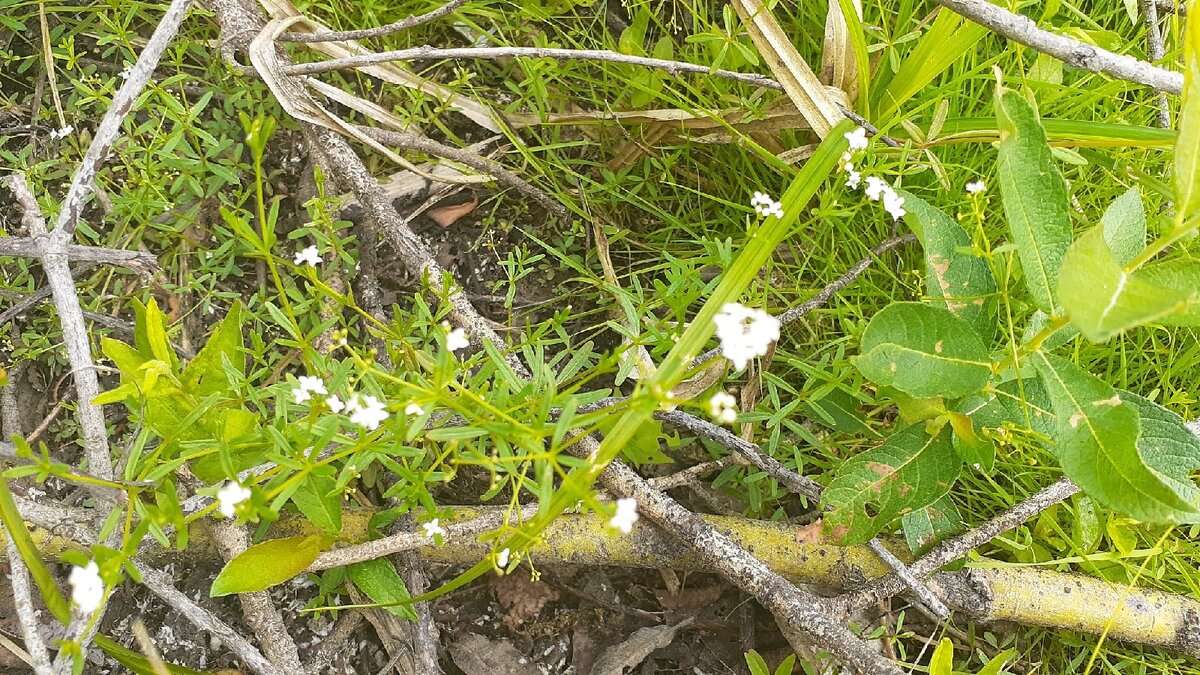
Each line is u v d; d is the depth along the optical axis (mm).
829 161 1788
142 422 1522
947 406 1653
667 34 2346
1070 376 1492
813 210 1738
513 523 1816
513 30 2416
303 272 1474
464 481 2215
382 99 2516
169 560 1852
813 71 2381
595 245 2432
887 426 2191
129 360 1603
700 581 2230
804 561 1956
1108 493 1420
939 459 1691
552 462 1217
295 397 1332
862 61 1914
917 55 1896
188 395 1563
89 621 1365
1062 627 1991
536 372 1584
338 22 2393
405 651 1928
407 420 1405
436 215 2502
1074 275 1140
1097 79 2256
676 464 2318
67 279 1651
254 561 1635
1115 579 2053
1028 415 1580
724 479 2133
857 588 1879
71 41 2002
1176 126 2240
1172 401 2020
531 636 2182
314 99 2219
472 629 2178
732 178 2391
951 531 1861
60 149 2357
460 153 2227
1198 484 2066
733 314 1078
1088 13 2479
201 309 2307
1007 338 1872
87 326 2197
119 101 1690
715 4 2564
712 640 2201
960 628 2197
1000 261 1633
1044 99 2158
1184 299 1024
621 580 2234
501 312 2418
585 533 1923
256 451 1596
